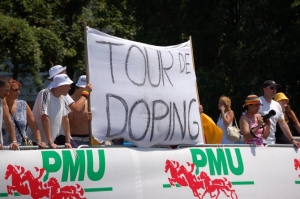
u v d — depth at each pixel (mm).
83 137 8977
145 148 8188
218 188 8711
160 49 8742
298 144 10023
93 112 7828
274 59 20109
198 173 8539
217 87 21172
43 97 7812
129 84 8188
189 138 8766
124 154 7855
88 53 7910
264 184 9289
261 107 10289
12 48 19938
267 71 20516
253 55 20156
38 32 21172
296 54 20047
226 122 11008
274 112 9555
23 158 6988
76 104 7867
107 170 7629
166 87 8609
